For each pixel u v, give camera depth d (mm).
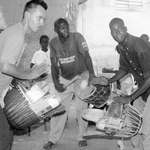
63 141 3824
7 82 2348
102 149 3523
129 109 2703
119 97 2777
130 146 3596
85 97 3053
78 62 3502
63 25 3309
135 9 8195
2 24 6023
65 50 3445
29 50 6113
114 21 2758
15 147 3629
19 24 2357
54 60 3520
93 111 3059
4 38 2268
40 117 2344
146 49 2598
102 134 3645
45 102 2303
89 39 7984
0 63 2207
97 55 8062
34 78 2322
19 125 2359
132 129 2658
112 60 8117
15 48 2227
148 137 2695
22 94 2303
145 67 2600
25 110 2305
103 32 8008
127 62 2957
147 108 2701
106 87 3016
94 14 7883
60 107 2426
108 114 2641
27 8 2381
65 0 6078
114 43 8086
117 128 2580
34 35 6070
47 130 4238
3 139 2230
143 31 8375
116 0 7996
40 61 5145
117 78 3293
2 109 2275
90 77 3357
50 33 6152
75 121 4621
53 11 6082
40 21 2400
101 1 7875
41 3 2400
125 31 2746
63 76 3576
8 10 5996
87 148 3566
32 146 3670
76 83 3471
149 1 8234
